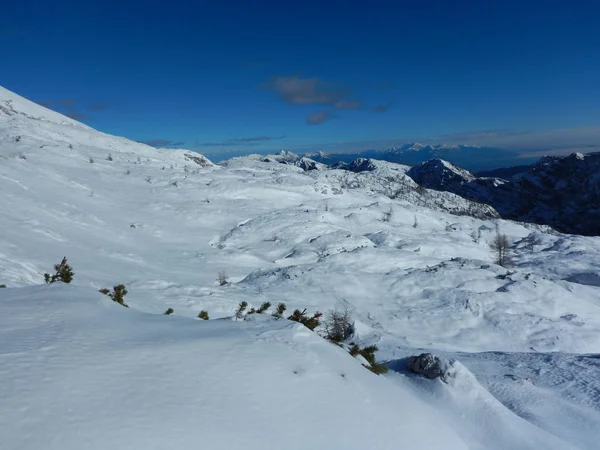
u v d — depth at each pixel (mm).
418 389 11305
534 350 30766
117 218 64625
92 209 64125
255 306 28531
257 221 75062
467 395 10883
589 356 20500
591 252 94000
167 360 5543
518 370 17172
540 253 94625
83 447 3674
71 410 4094
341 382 6566
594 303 43344
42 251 34469
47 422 3840
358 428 5648
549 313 38438
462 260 53594
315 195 111000
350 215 91625
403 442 5914
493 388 13906
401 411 6789
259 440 4605
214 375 5500
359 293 38750
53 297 7438
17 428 3664
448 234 98375
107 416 4156
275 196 101000
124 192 81438
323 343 7668
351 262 49312
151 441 4016
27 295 7453
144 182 92125
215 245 62719
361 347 19656
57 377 4551
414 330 32531
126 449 3820
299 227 72562
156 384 4945
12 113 175750
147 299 24625
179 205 80438
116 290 9961
